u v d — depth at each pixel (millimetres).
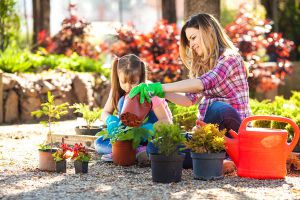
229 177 5062
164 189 4559
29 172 5285
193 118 7156
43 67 11398
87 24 13773
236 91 5473
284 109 6984
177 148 4887
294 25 15938
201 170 4906
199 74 5645
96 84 11172
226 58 5352
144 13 33562
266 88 12328
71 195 4379
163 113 5621
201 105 5582
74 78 10727
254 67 11500
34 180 4922
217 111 5332
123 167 5551
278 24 15898
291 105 7301
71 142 6754
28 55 11602
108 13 33344
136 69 5672
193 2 9164
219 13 9250
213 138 4898
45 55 12969
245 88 5512
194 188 4605
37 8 15406
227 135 5336
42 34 14117
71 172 5305
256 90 12930
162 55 11414
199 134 4891
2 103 9688
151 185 4715
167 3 14547
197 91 5242
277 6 15812
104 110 6395
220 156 4902
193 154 4938
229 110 5312
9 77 9852
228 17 19594
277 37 11672
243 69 5527
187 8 9258
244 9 12180
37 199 4270
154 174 4836
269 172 4984
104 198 4285
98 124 7629
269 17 15203
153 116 5766
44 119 10008
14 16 12461
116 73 6016
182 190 4535
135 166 5605
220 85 5410
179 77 11453
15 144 7113
